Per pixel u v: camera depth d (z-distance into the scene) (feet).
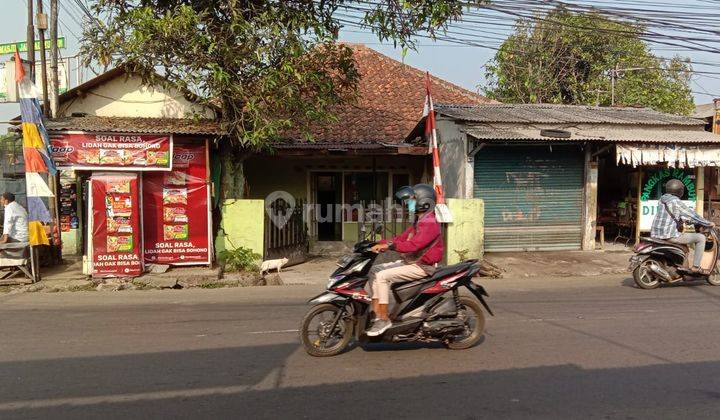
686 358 17.44
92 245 31.81
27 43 35.32
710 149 40.63
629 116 45.21
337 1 33.91
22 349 18.52
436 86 58.08
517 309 24.52
